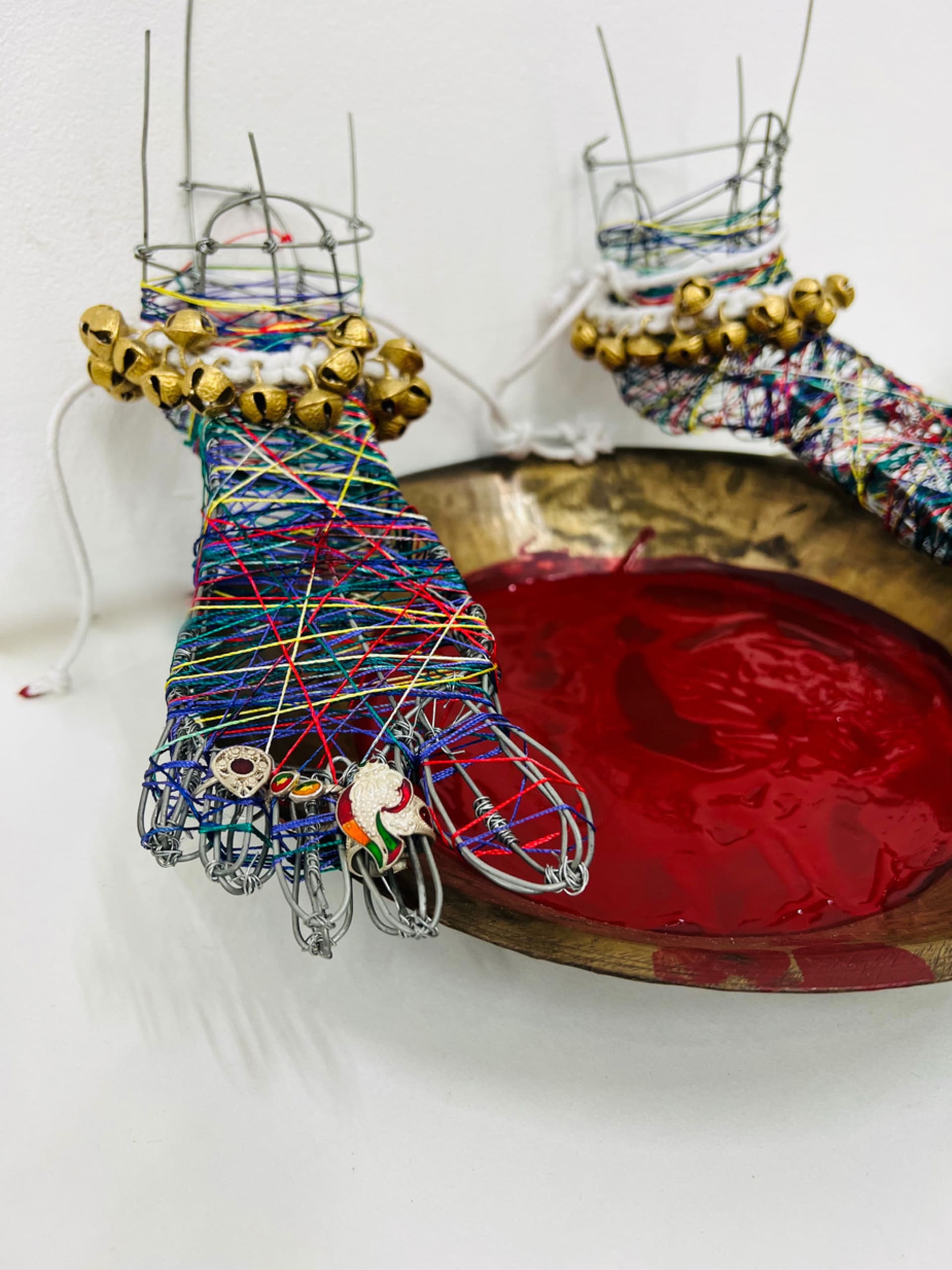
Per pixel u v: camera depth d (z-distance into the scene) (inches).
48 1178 16.3
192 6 22.3
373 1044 18.1
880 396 24.8
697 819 20.7
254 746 16.9
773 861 19.8
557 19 26.2
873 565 26.3
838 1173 16.4
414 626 18.3
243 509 21.3
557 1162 16.5
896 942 15.7
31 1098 17.3
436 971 19.3
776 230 25.5
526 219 28.6
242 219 25.2
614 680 24.8
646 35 27.3
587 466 29.6
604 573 28.7
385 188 26.6
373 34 24.5
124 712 25.6
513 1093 17.4
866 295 34.5
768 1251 15.5
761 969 14.9
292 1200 16.1
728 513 28.6
